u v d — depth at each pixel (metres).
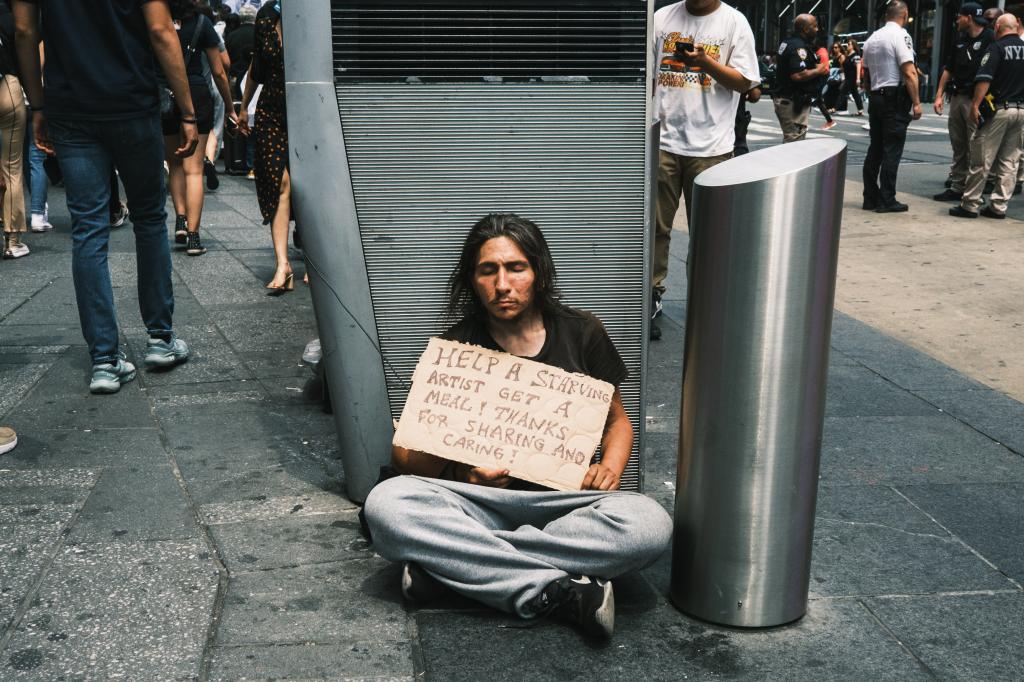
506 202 3.06
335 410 3.24
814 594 2.81
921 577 2.91
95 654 2.44
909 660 2.50
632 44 2.99
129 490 3.37
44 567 2.84
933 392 4.61
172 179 7.64
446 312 3.12
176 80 4.40
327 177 3.02
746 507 2.52
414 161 3.02
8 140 6.87
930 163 13.56
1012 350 5.44
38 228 8.06
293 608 2.67
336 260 3.07
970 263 7.57
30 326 5.34
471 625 2.61
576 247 3.09
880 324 5.95
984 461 3.81
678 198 5.32
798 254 2.38
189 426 3.98
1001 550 3.09
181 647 2.47
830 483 3.57
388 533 2.61
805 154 2.45
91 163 4.20
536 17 2.96
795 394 2.46
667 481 3.57
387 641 2.53
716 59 5.12
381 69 2.96
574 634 2.59
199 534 3.07
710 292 2.46
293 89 2.98
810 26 11.23
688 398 2.58
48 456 3.64
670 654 2.51
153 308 4.61
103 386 4.29
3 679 2.32
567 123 3.02
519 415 2.73
